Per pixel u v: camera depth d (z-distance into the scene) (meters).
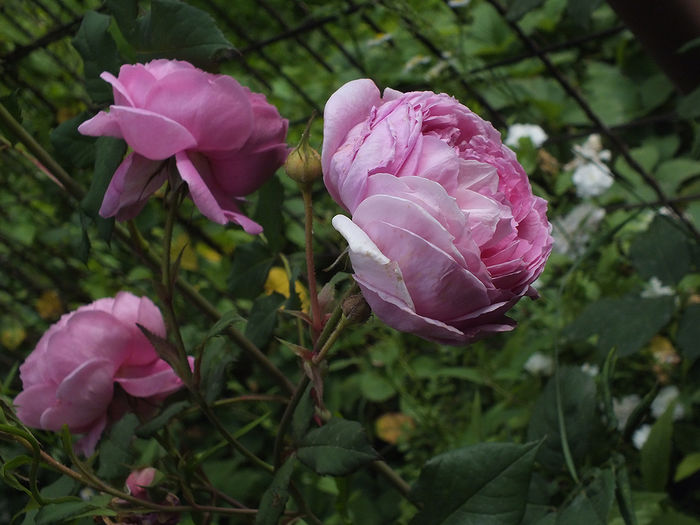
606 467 0.51
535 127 1.08
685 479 0.96
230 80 0.43
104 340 0.49
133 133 0.42
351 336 1.07
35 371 0.49
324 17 1.05
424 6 1.25
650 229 0.77
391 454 1.18
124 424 0.51
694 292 0.94
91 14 0.50
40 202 1.30
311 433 0.45
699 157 0.74
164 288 0.46
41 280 1.46
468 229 0.37
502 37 1.61
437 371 1.06
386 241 0.37
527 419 0.94
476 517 0.43
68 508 0.43
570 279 0.99
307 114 1.33
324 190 1.10
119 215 0.45
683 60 0.60
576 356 0.99
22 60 1.22
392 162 0.38
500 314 0.39
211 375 0.50
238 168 0.45
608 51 1.65
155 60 0.45
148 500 0.47
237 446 0.48
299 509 0.49
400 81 1.26
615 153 1.37
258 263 0.55
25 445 0.42
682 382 0.96
